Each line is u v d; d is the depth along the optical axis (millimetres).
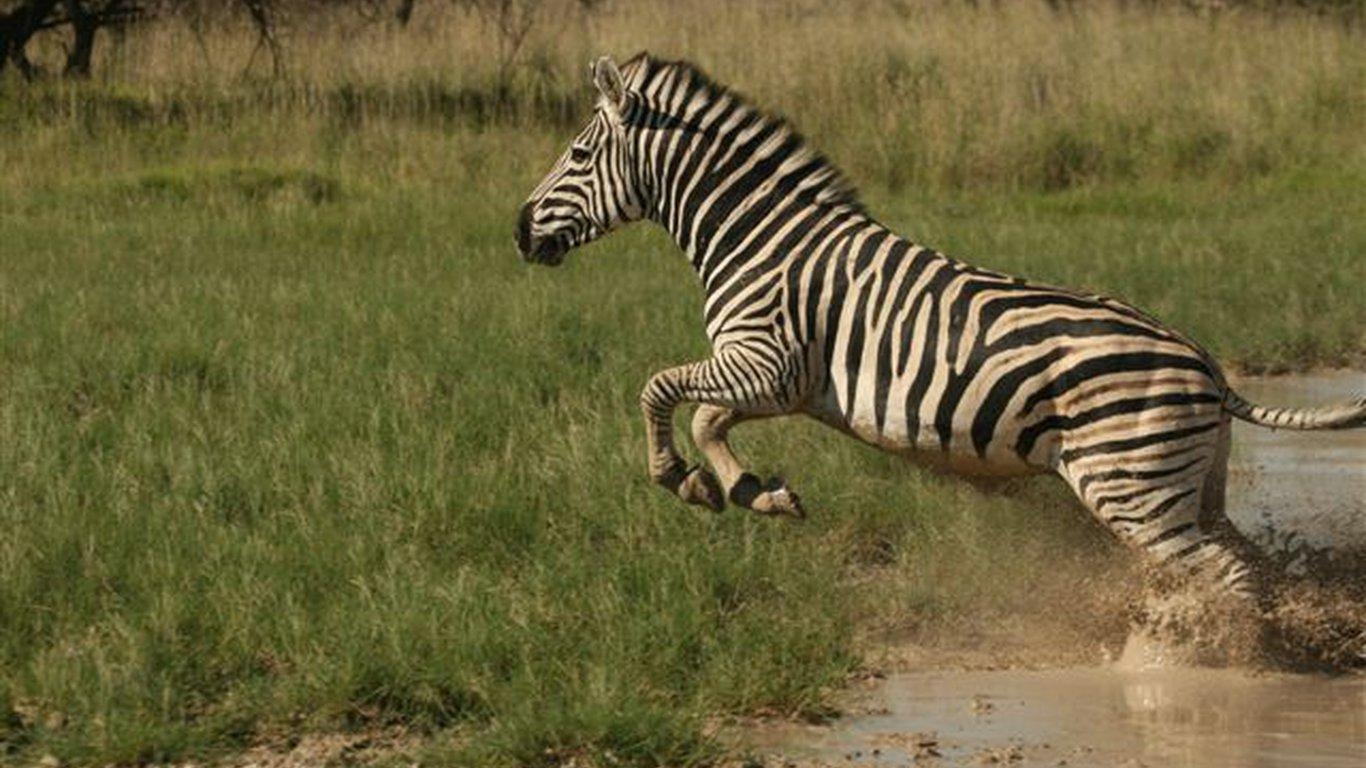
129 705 12117
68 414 19359
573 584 14062
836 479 16781
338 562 14523
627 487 16141
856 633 14188
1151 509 13297
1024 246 31172
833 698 12789
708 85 15172
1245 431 21516
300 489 16312
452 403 19250
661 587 13938
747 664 12734
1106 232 32969
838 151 41312
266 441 17609
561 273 29219
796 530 15859
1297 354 24891
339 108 44562
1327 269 28828
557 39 52094
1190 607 13445
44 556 14453
